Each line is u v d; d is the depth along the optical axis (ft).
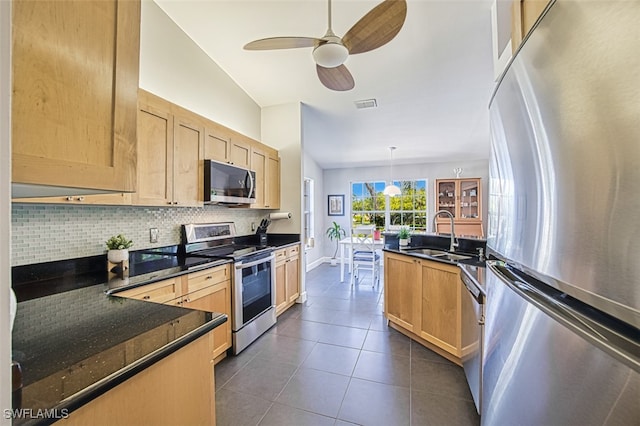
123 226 7.12
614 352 1.28
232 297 8.09
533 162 2.23
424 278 8.28
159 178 7.00
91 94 2.21
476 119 13.08
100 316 3.49
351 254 15.76
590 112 1.55
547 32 1.99
